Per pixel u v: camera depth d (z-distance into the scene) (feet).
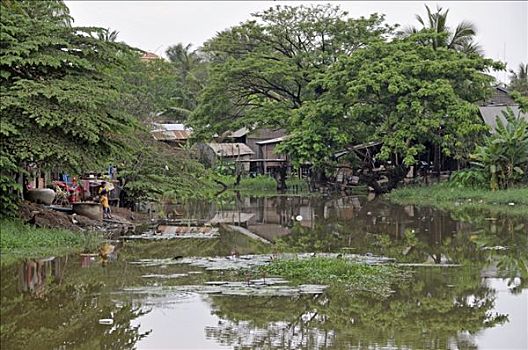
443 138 110.93
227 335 29.17
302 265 43.45
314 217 82.99
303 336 29.12
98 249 52.60
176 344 28.04
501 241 57.82
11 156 49.60
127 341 28.35
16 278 40.60
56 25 56.08
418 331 29.81
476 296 36.37
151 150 80.59
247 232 67.05
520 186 104.53
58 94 49.83
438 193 106.52
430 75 112.88
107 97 52.37
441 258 48.75
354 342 28.12
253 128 153.58
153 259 48.32
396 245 55.98
